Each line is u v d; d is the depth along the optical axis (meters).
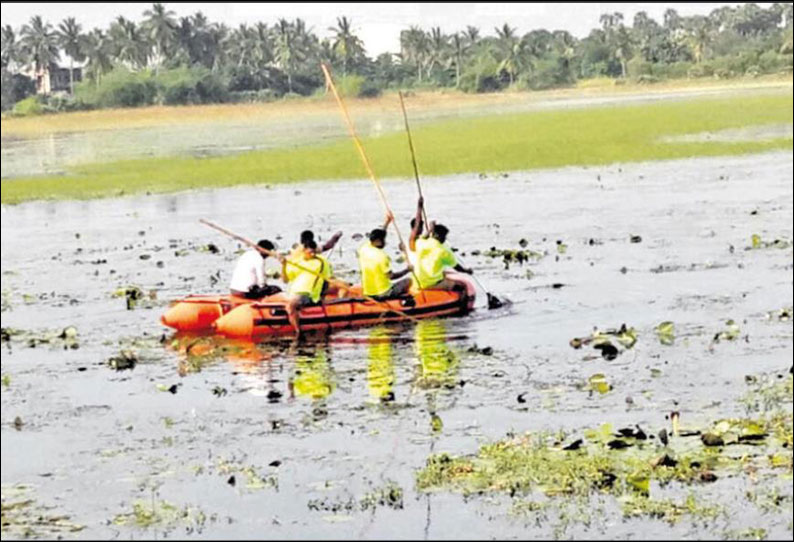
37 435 11.85
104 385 13.97
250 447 11.30
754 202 28.31
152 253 24.66
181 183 40.28
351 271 21.84
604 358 14.27
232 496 9.95
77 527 9.34
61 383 14.12
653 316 16.55
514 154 43.62
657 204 28.75
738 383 12.84
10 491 10.16
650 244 22.80
